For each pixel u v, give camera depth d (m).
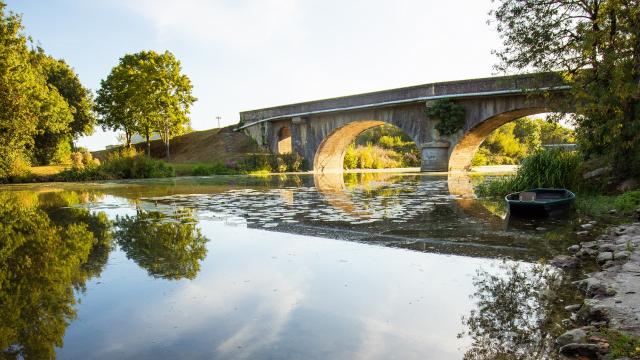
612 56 11.42
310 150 38.72
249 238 7.18
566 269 5.19
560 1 13.76
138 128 40.28
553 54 14.23
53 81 40.66
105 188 20.23
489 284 4.62
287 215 9.77
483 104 27.97
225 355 3.04
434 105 29.30
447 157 30.44
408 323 3.60
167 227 8.40
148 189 18.98
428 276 4.93
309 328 3.49
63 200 14.38
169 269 5.32
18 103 25.94
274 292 4.38
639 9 11.01
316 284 4.63
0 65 25.20
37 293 4.50
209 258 5.83
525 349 3.15
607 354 2.94
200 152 44.31
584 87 12.85
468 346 3.18
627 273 4.57
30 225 9.04
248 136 44.22
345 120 35.84
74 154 30.89
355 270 5.16
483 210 10.49
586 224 8.12
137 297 4.29
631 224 7.73
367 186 18.75
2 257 6.17
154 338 3.34
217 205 11.94
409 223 8.58
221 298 4.21
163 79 38.19
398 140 62.12
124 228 8.39
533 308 3.94
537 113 27.56
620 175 12.44
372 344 3.20
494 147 62.56
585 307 3.76
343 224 8.48
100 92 41.91
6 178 27.55
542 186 13.30
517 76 15.52
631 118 11.84
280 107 40.56
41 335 3.44
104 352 3.12
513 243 6.67
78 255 6.20
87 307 4.05
